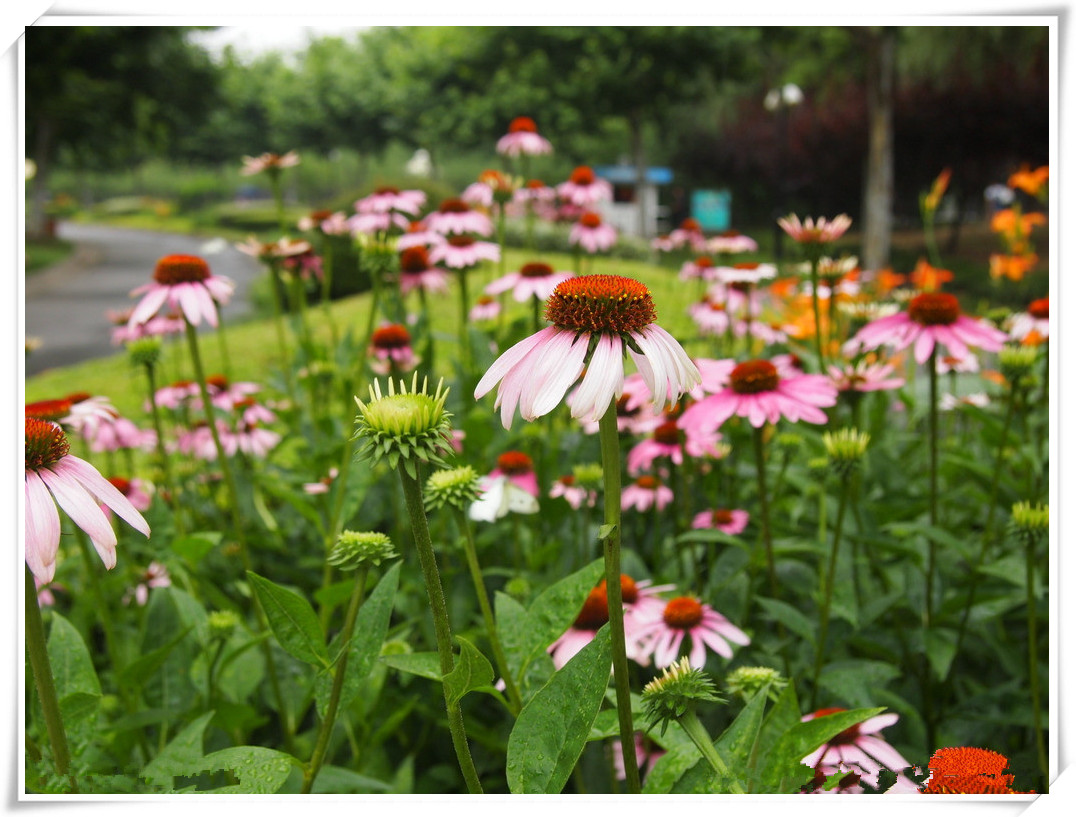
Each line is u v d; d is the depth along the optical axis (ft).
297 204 155.63
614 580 4.19
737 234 15.07
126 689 7.07
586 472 8.77
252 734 8.73
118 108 87.10
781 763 4.30
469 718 7.81
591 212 16.29
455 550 9.99
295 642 5.08
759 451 7.07
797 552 9.45
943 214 57.88
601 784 7.06
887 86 50.26
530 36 75.87
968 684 8.75
